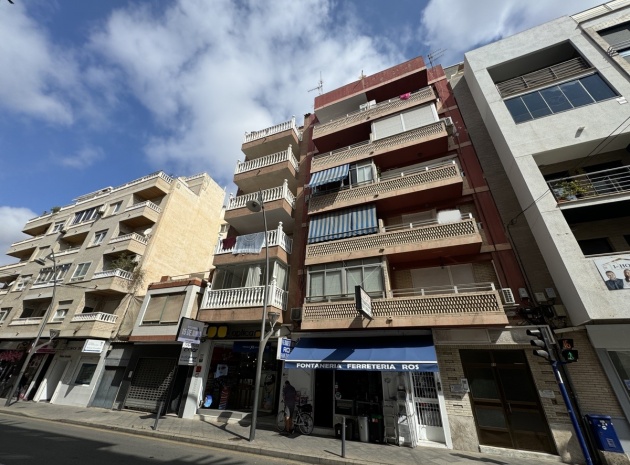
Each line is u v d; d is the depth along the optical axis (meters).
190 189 25.36
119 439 8.79
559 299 8.79
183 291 14.93
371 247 11.48
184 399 12.59
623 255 7.73
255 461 7.04
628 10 11.27
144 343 15.46
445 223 10.67
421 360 8.55
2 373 20.02
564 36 12.00
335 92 17.95
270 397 12.73
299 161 17.55
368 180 13.49
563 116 10.39
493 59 13.17
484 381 8.98
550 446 7.78
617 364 7.72
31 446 7.34
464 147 12.91
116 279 17.98
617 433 7.14
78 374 16.89
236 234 16.36
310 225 13.56
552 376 8.27
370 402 9.85
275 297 11.91
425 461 7.08
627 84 9.95
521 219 10.43
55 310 19.36
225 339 12.96
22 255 28.19
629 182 8.84
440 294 10.18
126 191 23.38
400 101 14.99
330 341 10.69
